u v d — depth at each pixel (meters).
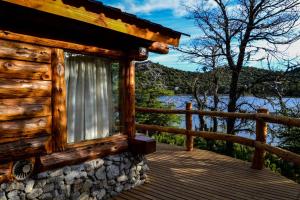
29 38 3.45
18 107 3.39
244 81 12.45
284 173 6.68
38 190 3.60
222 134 6.64
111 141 4.54
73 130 4.14
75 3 3.17
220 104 13.31
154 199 4.28
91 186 4.19
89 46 4.12
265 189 4.70
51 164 3.63
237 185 4.87
